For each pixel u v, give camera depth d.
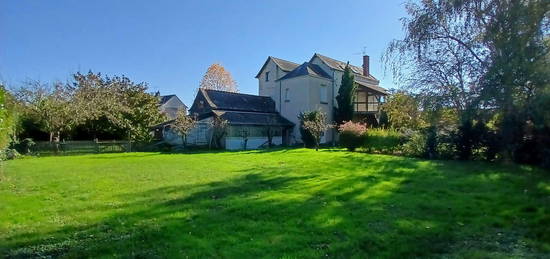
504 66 11.39
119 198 8.10
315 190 8.81
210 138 31.25
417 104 16.72
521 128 13.84
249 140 32.31
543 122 12.34
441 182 9.94
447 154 17.19
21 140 25.48
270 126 34.34
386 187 9.19
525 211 6.52
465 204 7.14
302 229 5.50
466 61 14.37
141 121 32.53
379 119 33.72
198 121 31.69
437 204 7.15
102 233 5.39
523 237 5.13
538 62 10.74
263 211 6.62
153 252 4.55
